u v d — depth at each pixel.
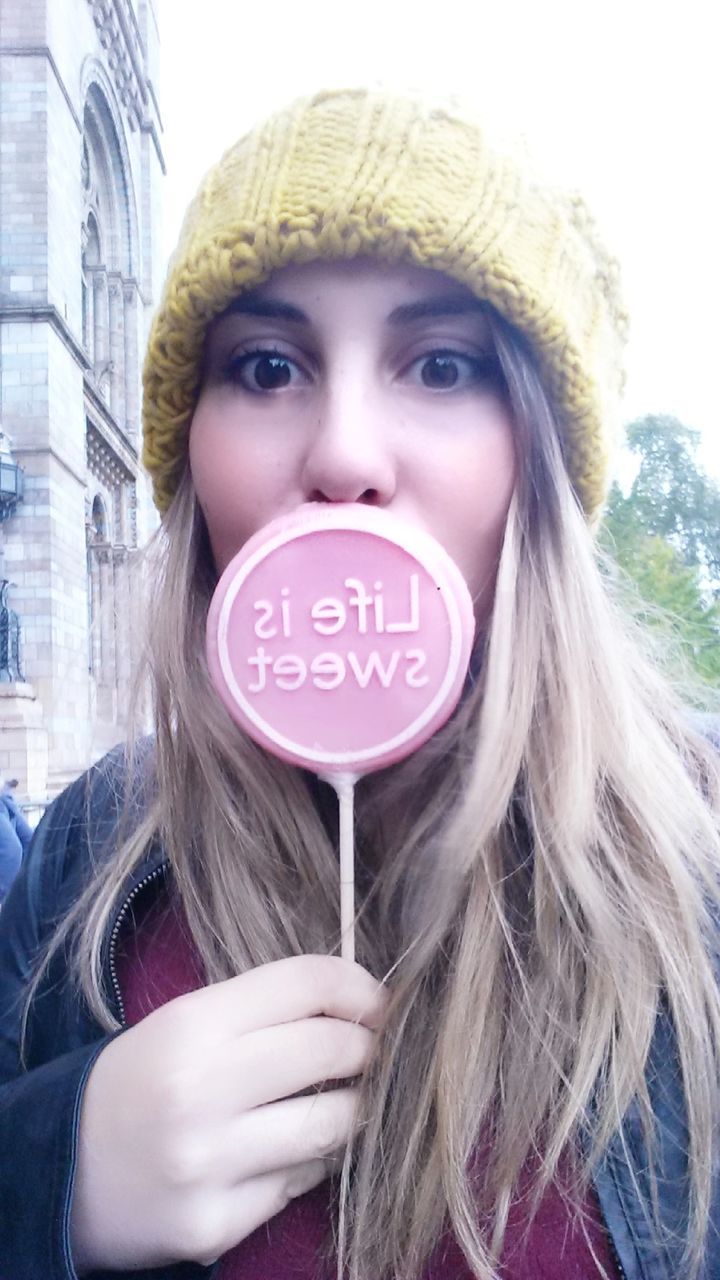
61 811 0.44
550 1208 0.29
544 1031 0.30
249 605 0.31
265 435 0.32
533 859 0.32
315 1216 0.30
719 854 0.32
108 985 0.34
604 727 0.32
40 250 4.03
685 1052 0.29
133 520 6.19
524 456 0.32
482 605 0.33
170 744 0.37
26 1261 0.26
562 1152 0.29
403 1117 0.29
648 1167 0.28
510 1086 0.29
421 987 0.31
